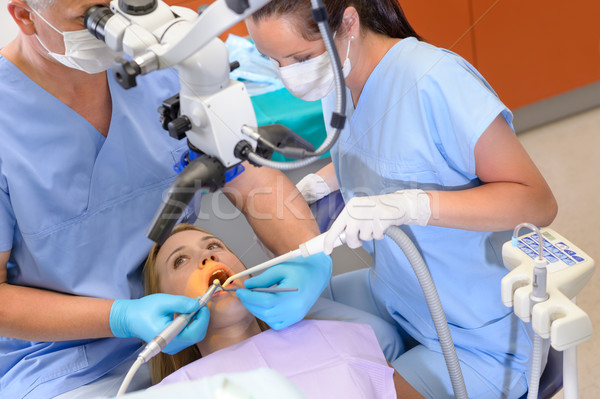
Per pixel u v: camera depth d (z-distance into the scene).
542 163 1.73
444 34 1.87
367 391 1.13
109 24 0.87
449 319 1.23
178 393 0.55
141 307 1.20
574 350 0.92
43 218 1.25
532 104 1.91
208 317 1.21
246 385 0.55
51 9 0.97
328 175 1.38
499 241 1.19
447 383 1.21
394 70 1.11
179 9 0.87
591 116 1.85
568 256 0.96
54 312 1.23
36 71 1.21
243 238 1.37
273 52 0.97
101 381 1.30
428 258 1.18
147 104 1.35
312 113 1.66
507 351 1.21
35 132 1.23
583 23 1.92
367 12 1.10
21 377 1.29
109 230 1.32
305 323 1.25
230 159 0.85
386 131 1.15
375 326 1.35
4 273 1.26
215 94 0.82
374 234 1.04
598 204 1.57
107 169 1.31
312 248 1.08
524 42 1.92
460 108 1.06
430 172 1.16
